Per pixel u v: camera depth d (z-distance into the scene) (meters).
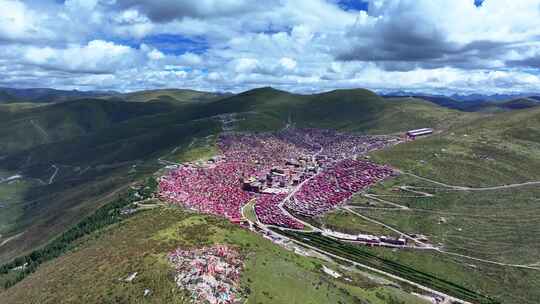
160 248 151.62
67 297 128.88
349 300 155.75
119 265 142.12
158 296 122.44
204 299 123.94
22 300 141.62
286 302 136.25
